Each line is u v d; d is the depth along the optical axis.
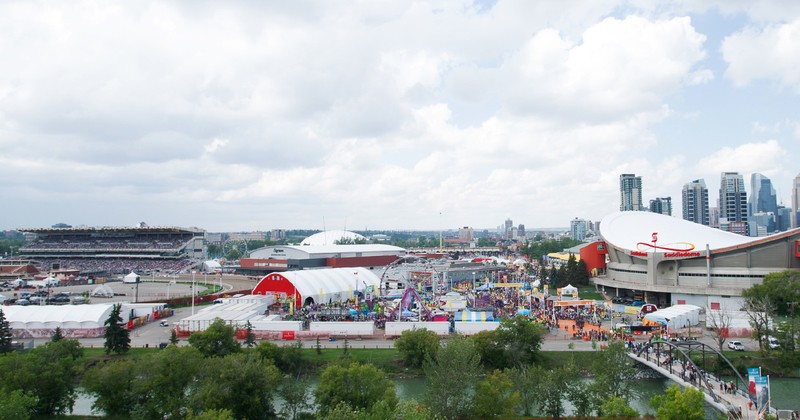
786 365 131.88
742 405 98.94
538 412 103.94
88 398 119.94
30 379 101.75
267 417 98.56
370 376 98.50
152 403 99.19
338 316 180.25
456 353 98.12
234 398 94.69
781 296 173.38
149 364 101.19
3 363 104.00
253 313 180.62
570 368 106.06
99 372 102.94
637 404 111.56
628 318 187.50
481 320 162.12
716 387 111.06
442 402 95.06
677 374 116.69
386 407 86.31
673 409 87.25
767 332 139.88
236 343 136.88
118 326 144.25
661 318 163.50
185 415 96.00
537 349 137.50
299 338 159.12
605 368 106.31
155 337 165.00
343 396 95.31
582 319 177.88
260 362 107.75
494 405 96.75
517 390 105.94
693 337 156.75
